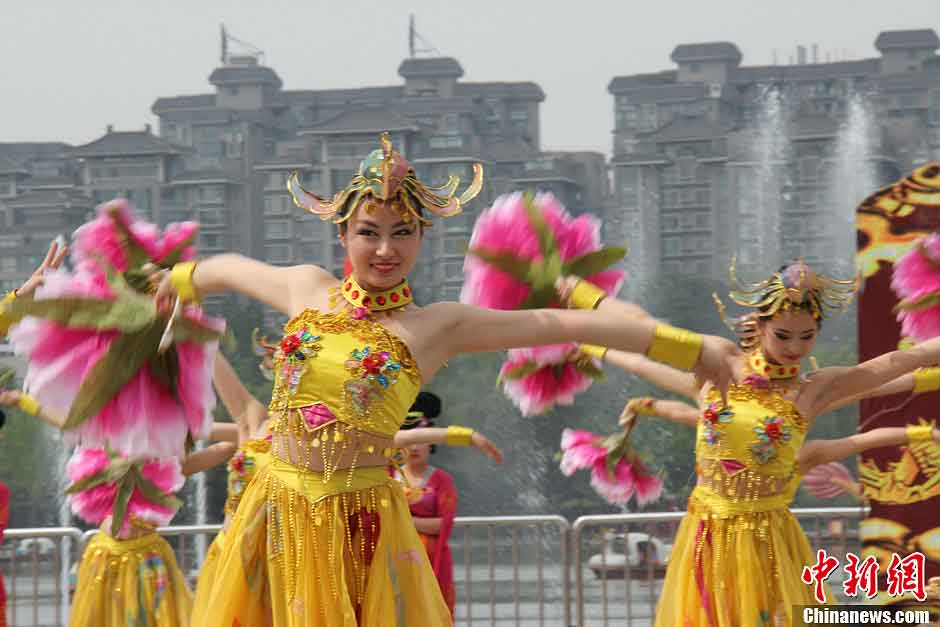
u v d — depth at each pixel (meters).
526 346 5.09
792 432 7.96
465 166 101.62
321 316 5.07
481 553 26.64
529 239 5.98
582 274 6.09
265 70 114.94
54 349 5.59
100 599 9.71
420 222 5.12
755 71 107.81
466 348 5.13
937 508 9.11
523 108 115.00
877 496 9.21
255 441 8.78
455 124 109.44
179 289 5.52
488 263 6.04
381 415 4.99
